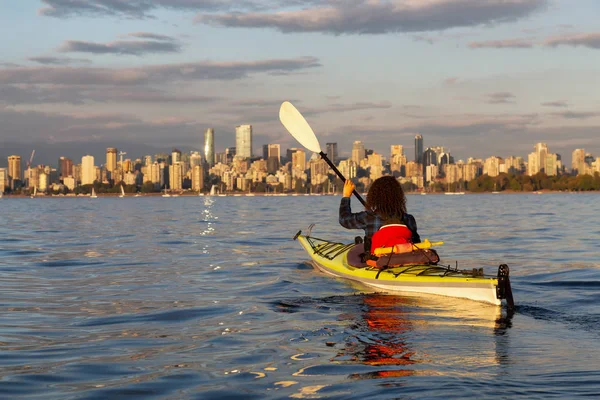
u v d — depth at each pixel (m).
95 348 5.36
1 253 14.95
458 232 21.78
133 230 24.44
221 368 4.66
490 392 3.96
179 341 5.58
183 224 29.23
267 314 6.80
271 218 35.69
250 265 11.88
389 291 8.19
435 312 6.72
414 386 4.10
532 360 4.74
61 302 7.84
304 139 11.05
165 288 9.00
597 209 48.78
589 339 5.45
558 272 10.62
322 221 30.95
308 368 4.60
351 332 5.77
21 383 4.36
